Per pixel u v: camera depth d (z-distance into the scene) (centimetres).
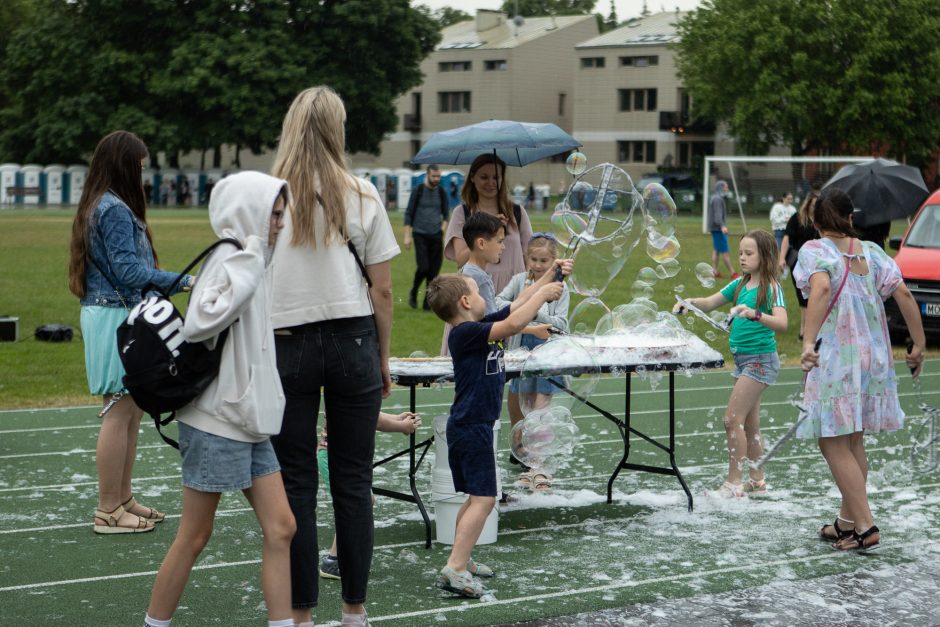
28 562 508
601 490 661
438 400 955
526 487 664
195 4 5600
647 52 6131
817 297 512
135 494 635
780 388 1030
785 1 4369
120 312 540
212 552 526
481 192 641
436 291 487
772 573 496
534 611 445
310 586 399
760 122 4556
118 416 554
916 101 4288
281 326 392
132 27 5616
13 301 1562
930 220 1409
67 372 1053
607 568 504
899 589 474
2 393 946
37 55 5803
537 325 570
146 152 550
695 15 4806
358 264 402
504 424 849
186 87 5369
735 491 631
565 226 606
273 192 372
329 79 5556
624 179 596
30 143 6041
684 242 2930
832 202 529
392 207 5234
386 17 5628
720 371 1138
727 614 441
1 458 722
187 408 368
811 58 4388
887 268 536
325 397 404
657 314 642
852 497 528
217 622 431
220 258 366
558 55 6712
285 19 5509
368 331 404
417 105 6931
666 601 457
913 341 542
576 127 6400
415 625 429
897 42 4231
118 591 468
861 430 526
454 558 465
